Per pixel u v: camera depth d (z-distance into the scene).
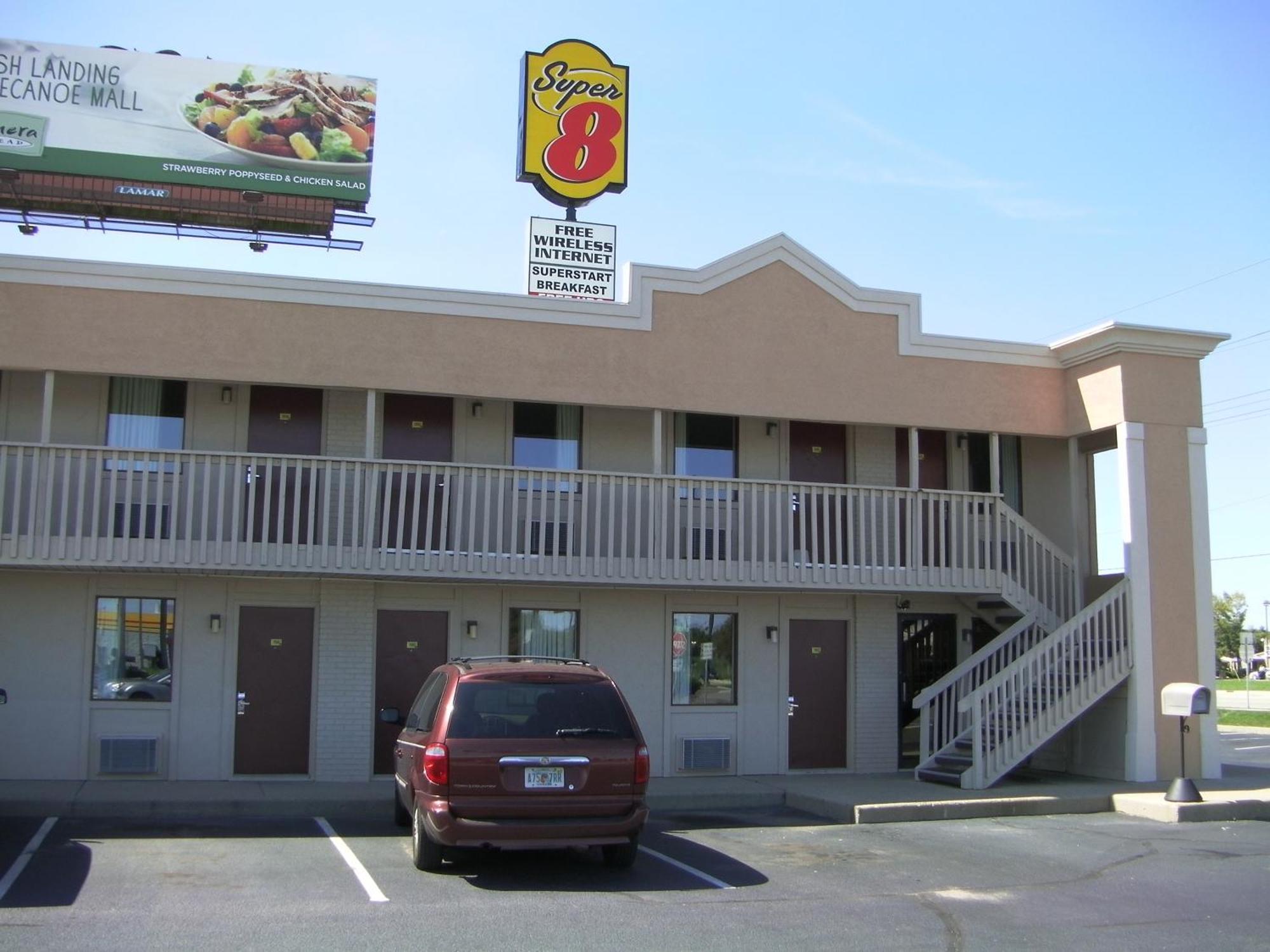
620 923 8.50
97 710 15.33
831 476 18.23
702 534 16.11
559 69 20.12
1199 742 16.88
